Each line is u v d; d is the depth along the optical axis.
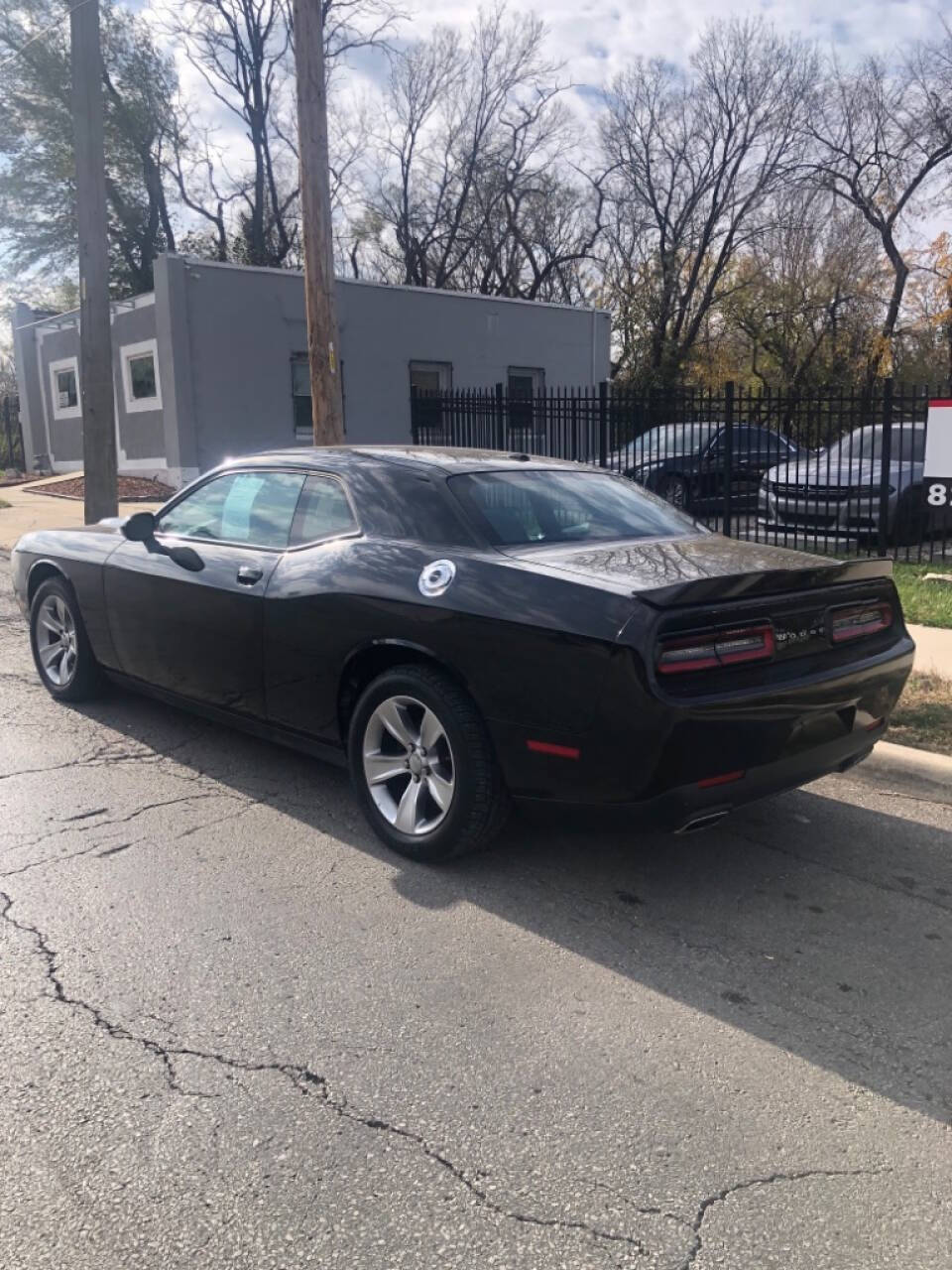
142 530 5.27
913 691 6.07
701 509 15.15
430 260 40.38
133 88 31.66
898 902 3.82
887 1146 2.49
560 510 4.41
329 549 4.37
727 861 4.16
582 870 4.04
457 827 3.85
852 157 31.22
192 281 18.34
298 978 3.21
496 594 3.67
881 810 4.75
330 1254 2.12
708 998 3.14
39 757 5.23
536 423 20.77
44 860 4.04
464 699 3.79
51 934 3.46
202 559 4.92
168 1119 2.54
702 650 3.39
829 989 3.21
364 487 4.45
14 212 30.91
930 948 3.48
